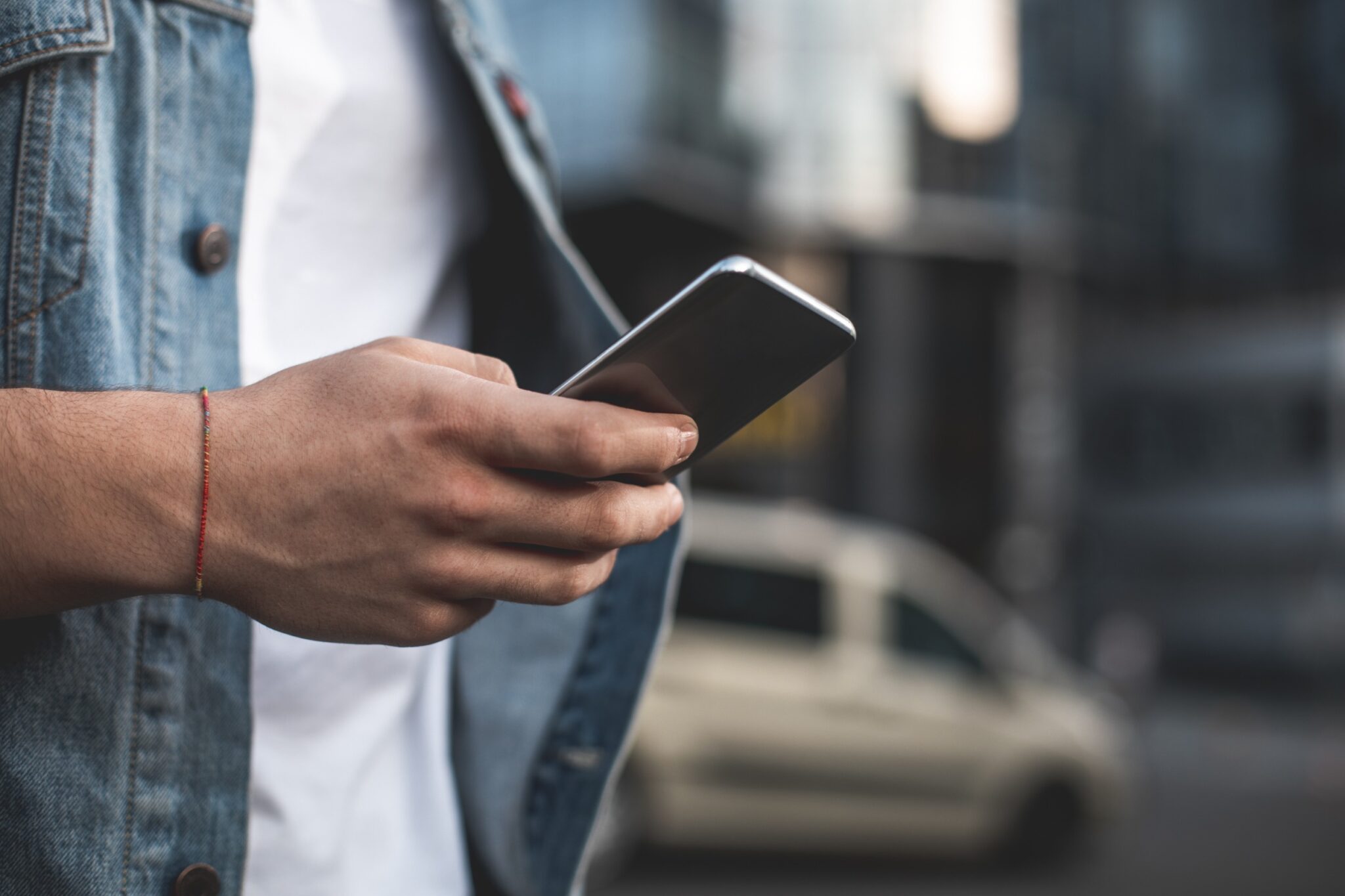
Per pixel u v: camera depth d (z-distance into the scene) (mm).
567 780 913
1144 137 21375
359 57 834
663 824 4730
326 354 797
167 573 501
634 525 530
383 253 847
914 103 17641
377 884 803
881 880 5191
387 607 511
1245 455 21031
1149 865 6172
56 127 625
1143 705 14844
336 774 769
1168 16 21859
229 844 677
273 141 778
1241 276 22750
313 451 497
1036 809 5496
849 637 5117
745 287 500
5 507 492
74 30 631
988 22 18422
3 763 591
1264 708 16422
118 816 623
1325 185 22547
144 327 671
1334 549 19938
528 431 488
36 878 594
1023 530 18125
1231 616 20734
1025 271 18562
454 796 890
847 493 17031
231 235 729
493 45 979
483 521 499
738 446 16297
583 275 914
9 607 507
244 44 746
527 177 917
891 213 17391
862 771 4992
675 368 537
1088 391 21969
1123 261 20844
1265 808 8516
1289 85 22859
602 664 925
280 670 745
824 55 17344
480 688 929
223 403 519
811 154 17250
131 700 633
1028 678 5676
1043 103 19141
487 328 1009
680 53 15883
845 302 17359
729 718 4801
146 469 496
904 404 17328
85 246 625
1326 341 20547
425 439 490
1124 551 21688
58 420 504
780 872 5129
